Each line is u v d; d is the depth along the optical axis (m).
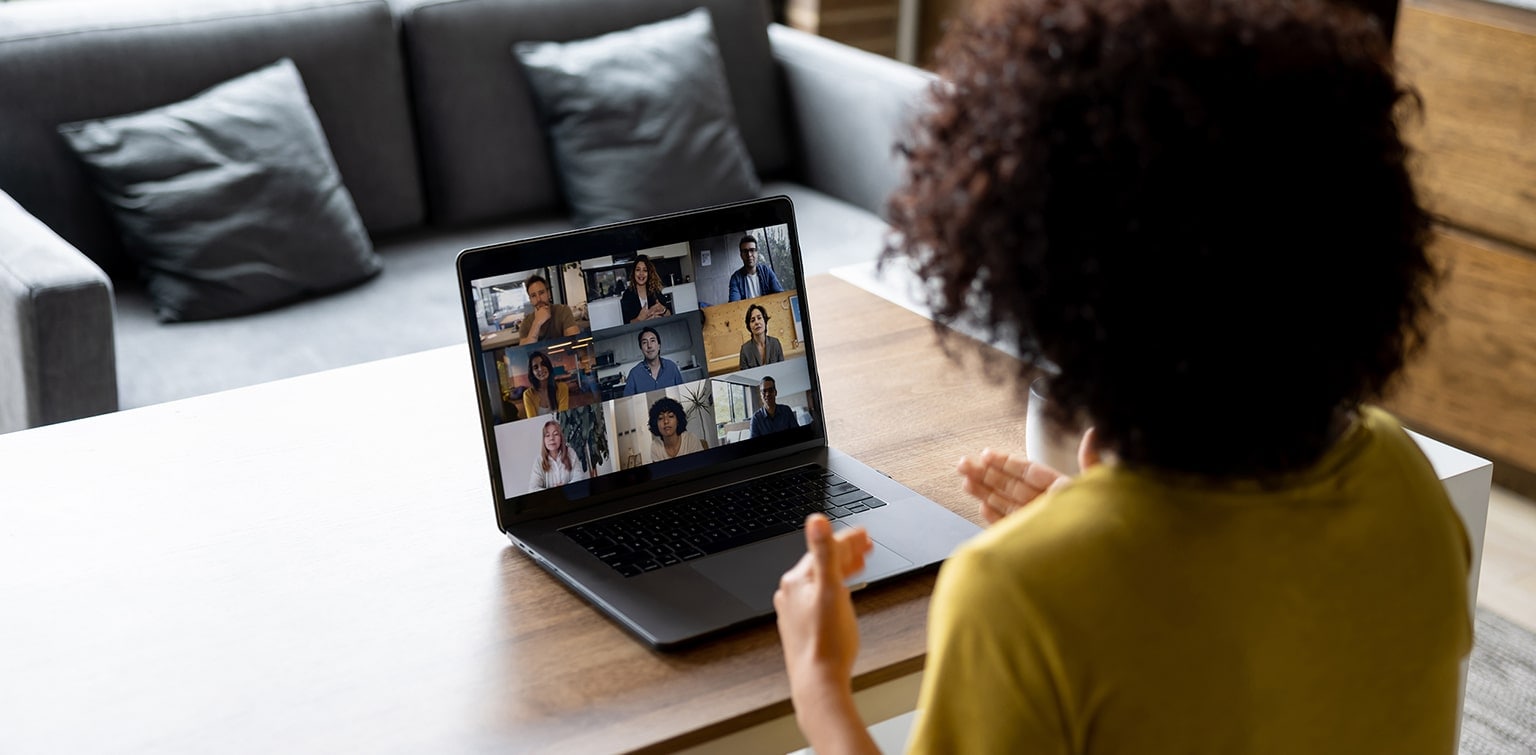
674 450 1.24
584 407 1.20
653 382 1.23
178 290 2.32
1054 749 0.65
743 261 1.28
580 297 1.20
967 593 0.66
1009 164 0.64
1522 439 2.63
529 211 2.85
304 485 1.25
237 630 1.05
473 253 1.15
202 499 1.23
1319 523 0.67
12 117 2.33
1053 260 0.65
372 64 2.62
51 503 1.21
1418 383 2.80
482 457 1.31
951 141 0.70
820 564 0.82
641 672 1.00
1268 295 0.63
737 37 2.97
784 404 1.30
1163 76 0.63
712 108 2.78
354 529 1.19
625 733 0.94
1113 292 0.64
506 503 1.17
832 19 4.09
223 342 2.25
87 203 2.41
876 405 1.43
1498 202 2.58
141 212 2.32
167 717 0.95
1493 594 2.39
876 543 1.14
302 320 2.35
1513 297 2.58
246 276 2.35
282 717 0.95
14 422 2.00
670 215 1.24
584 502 1.20
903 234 0.74
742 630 1.05
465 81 2.70
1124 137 0.62
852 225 2.78
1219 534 0.66
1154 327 0.64
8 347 1.94
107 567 1.12
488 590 1.11
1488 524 2.62
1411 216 0.69
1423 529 0.71
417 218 2.74
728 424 1.27
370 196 2.66
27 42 2.35
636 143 2.69
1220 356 0.64
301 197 2.42
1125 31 0.64
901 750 1.58
